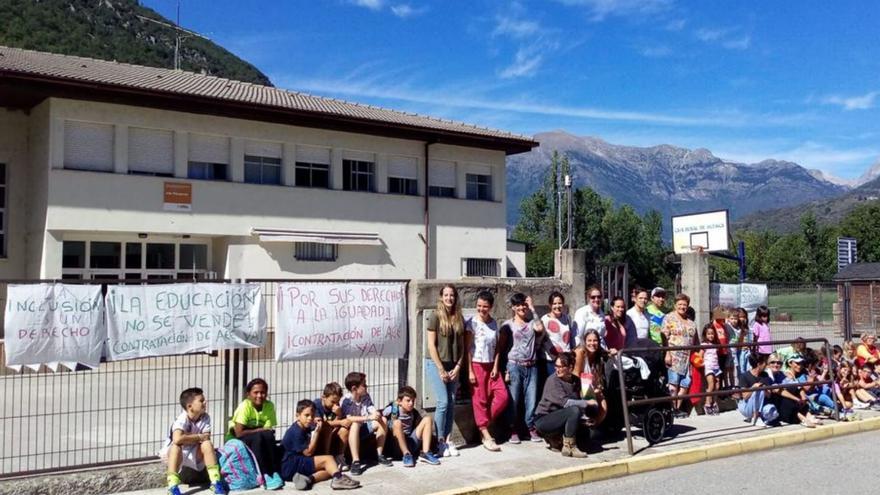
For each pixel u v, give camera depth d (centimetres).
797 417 1138
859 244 6316
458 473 830
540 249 5056
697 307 1391
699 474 880
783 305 1597
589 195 5381
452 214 2753
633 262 5344
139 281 788
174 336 801
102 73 2156
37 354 736
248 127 2298
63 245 2020
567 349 999
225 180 2248
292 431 785
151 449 904
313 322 890
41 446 912
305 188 2392
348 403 852
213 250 2298
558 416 916
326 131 2462
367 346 927
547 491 810
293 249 2359
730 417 1189
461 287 1012
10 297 727
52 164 1948
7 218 2073
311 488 767
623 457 915
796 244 6600
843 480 836
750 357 1182
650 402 962
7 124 2081
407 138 2627
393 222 2589
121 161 2059
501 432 998
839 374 1250
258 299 852
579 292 1442
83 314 757
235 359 837
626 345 1054
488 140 2762
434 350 912
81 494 718
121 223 2045
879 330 2316
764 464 930
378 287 944
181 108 2131
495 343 956
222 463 762
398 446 884
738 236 7525
